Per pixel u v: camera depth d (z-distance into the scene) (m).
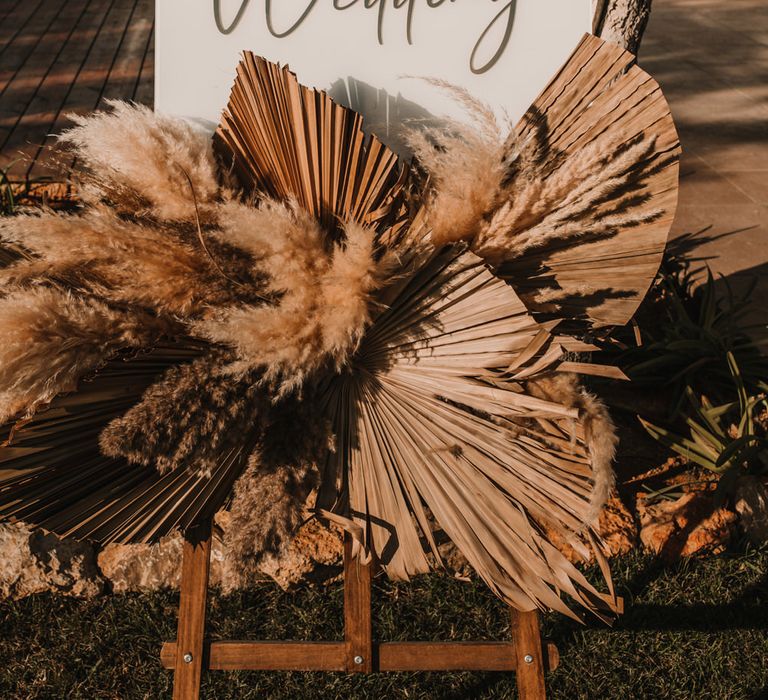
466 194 1.49
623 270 1.64
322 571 2.35
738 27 8.20
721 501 2.56
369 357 1.58
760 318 3.61
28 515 1.35
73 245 1.38
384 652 1.68
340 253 1.41
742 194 4.86
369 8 1.78
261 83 1.55
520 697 1.64
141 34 6.32
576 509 1.45
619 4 2.04
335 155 1.55
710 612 2.39
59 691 2.20
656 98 1.59
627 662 2.29
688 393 2.66
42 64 5.66
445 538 2.21
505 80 1.80
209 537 1.62
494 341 1.48
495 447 1.50
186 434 1.27
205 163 1.53
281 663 1.69
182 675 1.66
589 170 1.54
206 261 1.47
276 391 1.43
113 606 2.38
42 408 1.31
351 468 1.49
